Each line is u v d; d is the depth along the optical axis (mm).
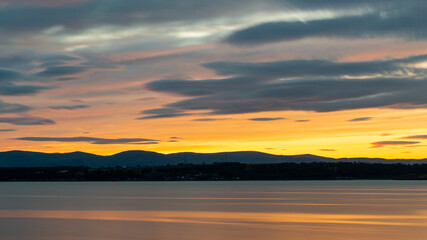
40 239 64875
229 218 86938
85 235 67438
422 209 103438
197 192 194000
